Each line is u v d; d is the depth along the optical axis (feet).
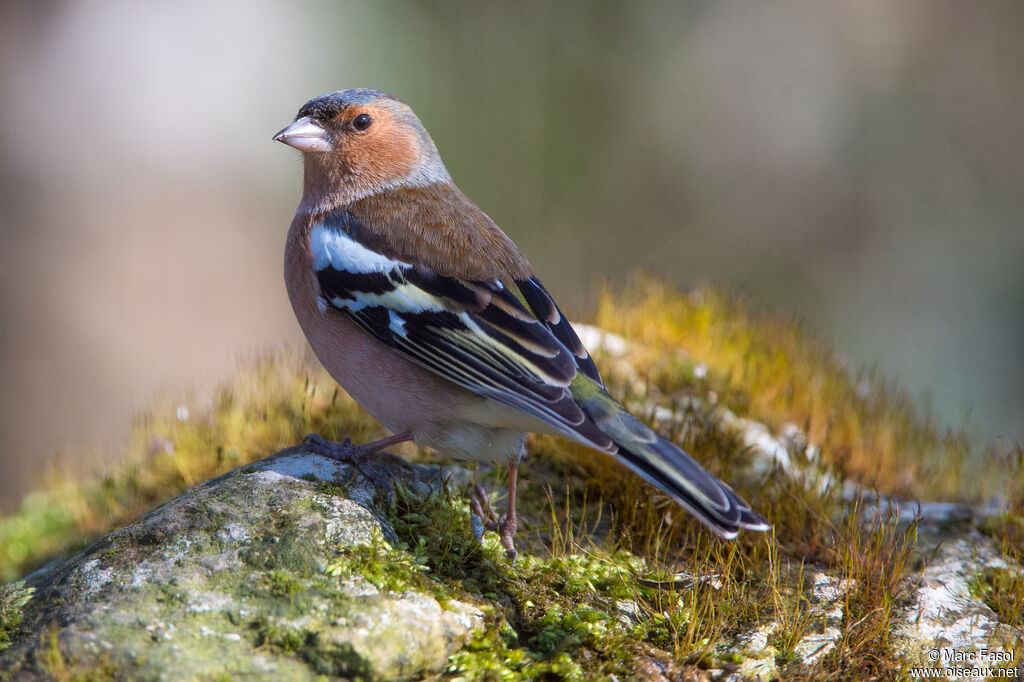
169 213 61.21
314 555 19.74
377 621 18.43
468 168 71.51
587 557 22.90
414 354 22.04
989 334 70.28
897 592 22.68
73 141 59.77
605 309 38.17
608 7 73.10
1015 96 74.54
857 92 75.05
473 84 71.46
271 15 64.03
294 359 34.68
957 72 75.31
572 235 72.33
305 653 17.89
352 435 29.22
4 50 58.34
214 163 62.18
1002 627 21.88
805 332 40.27
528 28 71.87
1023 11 74.38
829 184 74.64
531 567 21.97
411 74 69.41
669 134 73.82
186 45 61.46
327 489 21.61
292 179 65.05
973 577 23.63
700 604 21.66
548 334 21.84
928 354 69.62
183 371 60.29
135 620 18.30
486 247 23.34
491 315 22.04
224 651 17.84
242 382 33.32
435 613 18.98
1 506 35.50
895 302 72.33
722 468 27.55
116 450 35.14
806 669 20.24
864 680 20.24
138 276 60.54
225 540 20.03
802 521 25.32
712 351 36.22
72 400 58.75
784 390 34.37
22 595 19.27
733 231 73.87
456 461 27.09
